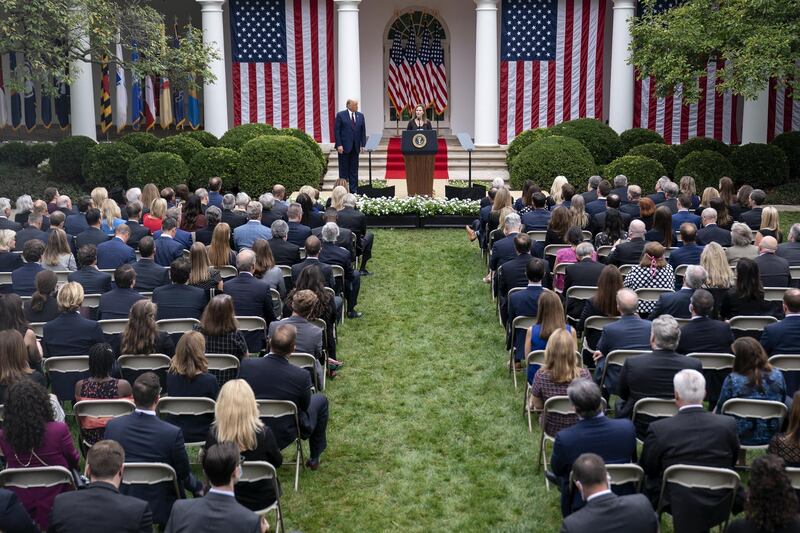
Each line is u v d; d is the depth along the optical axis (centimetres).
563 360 765
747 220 1359
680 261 1085
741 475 785
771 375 722
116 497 525
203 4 2438
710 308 823
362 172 2522
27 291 1059
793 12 1886
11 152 2420
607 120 2902
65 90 2834
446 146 2566
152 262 1056
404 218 1808
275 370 748
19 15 1906
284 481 812
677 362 721
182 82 2230
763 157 2103
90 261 1029
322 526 734
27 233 1227
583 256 1041
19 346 733
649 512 514
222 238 1117
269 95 2489
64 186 2223
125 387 741
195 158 2083
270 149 2023
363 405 982
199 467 822
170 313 945
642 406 713
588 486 517
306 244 1080
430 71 2900
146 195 1473
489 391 1016
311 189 1430
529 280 992
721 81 2416
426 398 1000
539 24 2444
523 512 754
